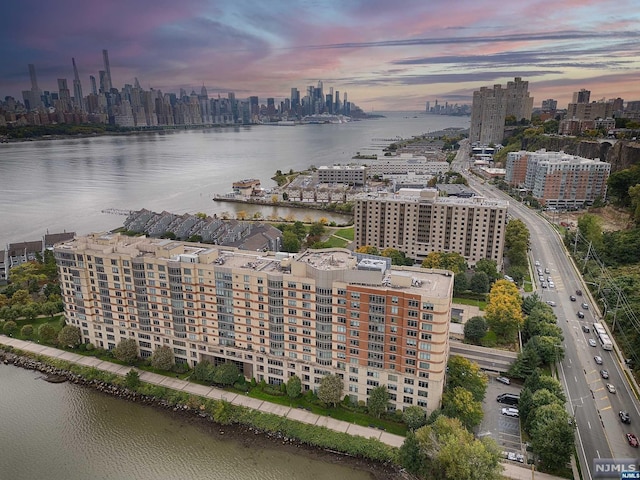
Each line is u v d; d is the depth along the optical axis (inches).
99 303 7657.5
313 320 6358.3
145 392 6791.3
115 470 5546.3
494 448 5098.4
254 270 6594.5
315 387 6643.7
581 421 5954.7
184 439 6023.6
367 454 5605.3
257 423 6146.7
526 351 6914.4
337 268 6205.7
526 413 5836.6
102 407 6653.5
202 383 7012.8
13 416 6471.5
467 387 6333.7
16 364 7652.6
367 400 6397.6
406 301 5767.7
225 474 5467.5
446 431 5305.1
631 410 6166.3
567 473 5167.3
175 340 7303.2
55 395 6914.4
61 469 5561.0
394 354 6063.0
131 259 7145.7
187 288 6983.3
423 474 5187.0
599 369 7076.8
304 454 5743.1
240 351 6973.4
